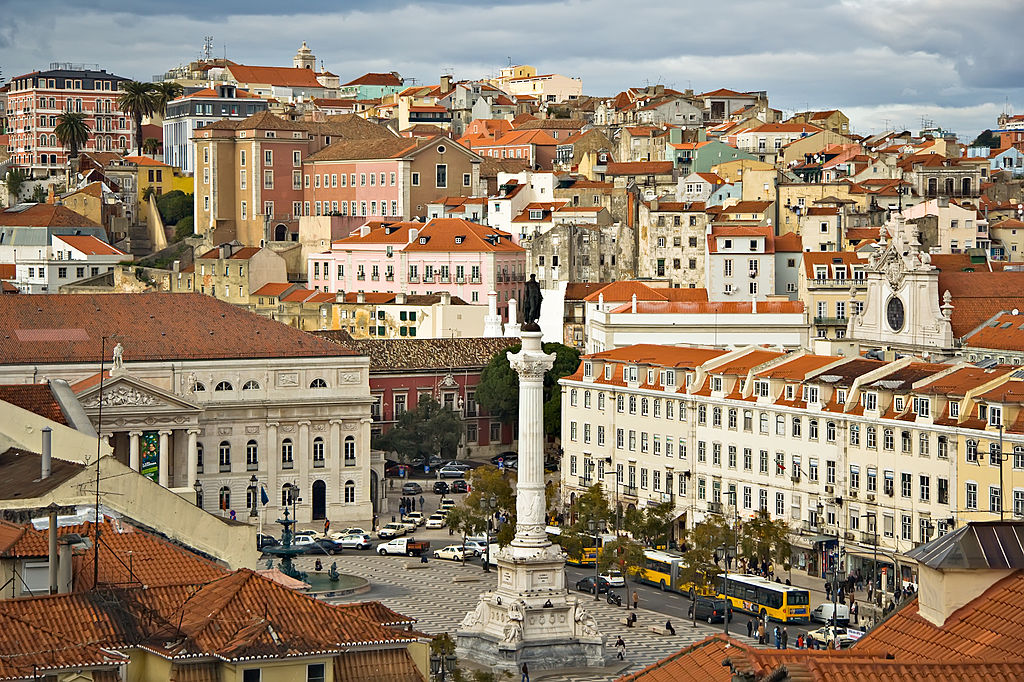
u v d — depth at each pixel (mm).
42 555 140125
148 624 130750
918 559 118875
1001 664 102188
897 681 100312
